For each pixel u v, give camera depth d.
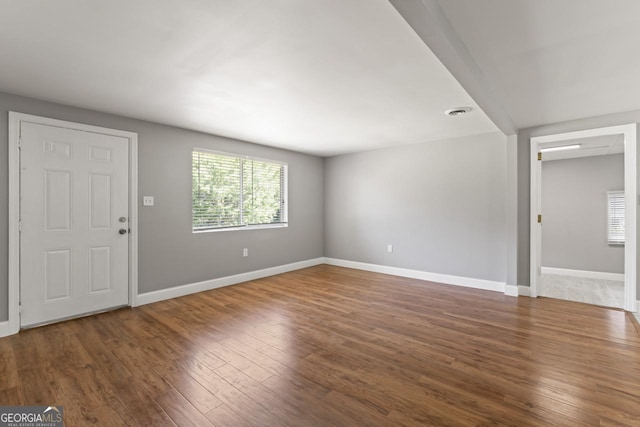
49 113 2.96
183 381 2.00
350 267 5.72
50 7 1.56
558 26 1.80
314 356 2.34
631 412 1.68
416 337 2.68
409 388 1.92
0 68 2.26
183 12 1.61
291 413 1.69
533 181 3.87
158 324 2.99
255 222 4.90
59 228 3.03
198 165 4.16
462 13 1.68
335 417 1.66
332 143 4.86
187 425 1.60
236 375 2.08
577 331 2.81
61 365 2.20
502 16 1.71
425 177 4.77
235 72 2.33
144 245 3.62
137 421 1.63
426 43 1.75
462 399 1.81
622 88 2.70
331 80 2.48
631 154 3.30
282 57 2.11
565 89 2.73
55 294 3.01
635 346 2.50
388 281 4.70
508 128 3.62
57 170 3.01
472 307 3.49
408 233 4.97
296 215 5.56
